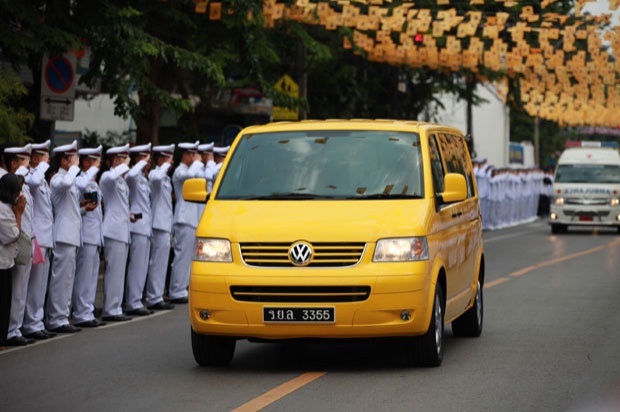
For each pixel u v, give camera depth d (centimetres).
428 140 2225
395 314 1956
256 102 6650
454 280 2230
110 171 2855
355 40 4925
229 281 1966
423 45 5200
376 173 2131
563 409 1688
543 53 4922
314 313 1947
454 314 2261
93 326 2738
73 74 3478
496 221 7694
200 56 3994
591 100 6012
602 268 4228
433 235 2047
